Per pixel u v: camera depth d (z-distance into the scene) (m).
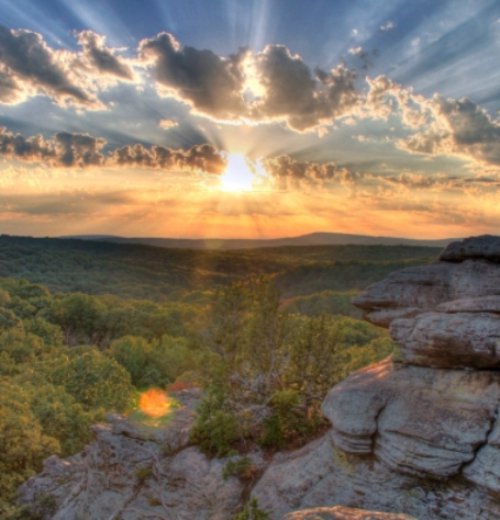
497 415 14.80
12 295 122.50
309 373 24.05
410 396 16.56
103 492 24.20
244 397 24.27
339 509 12.19
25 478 31.94
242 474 20.31
